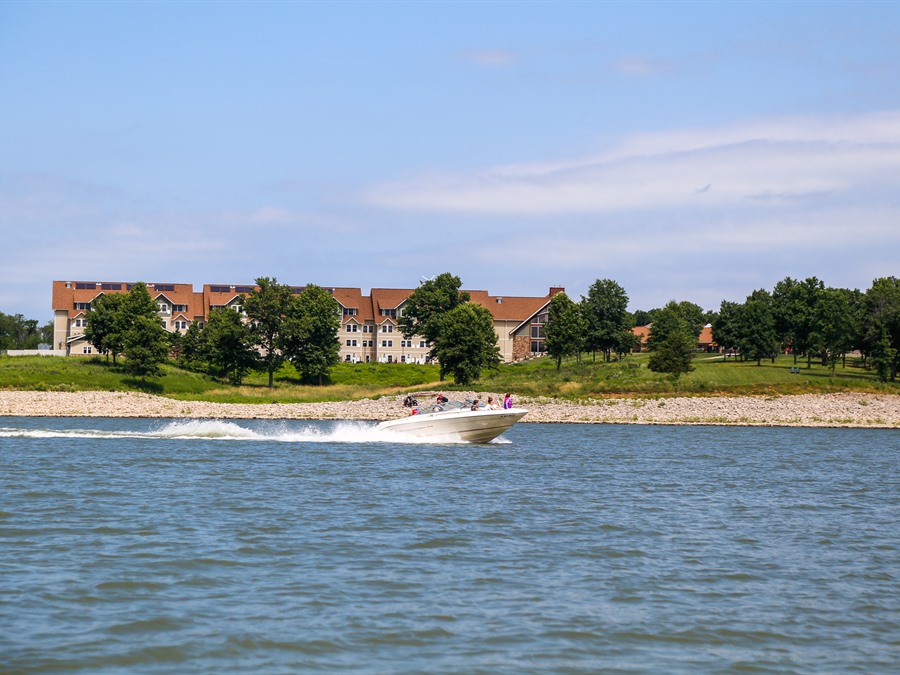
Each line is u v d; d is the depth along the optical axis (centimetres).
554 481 7438
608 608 3703
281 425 14975
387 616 3525
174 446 9744
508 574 4184
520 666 3070
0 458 8288
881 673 3086
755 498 6800
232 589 3834
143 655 3094
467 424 10275
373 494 6400
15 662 3005
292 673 2973
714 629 3481
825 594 3981
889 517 6031
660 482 7619
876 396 18388
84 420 15462
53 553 4378
